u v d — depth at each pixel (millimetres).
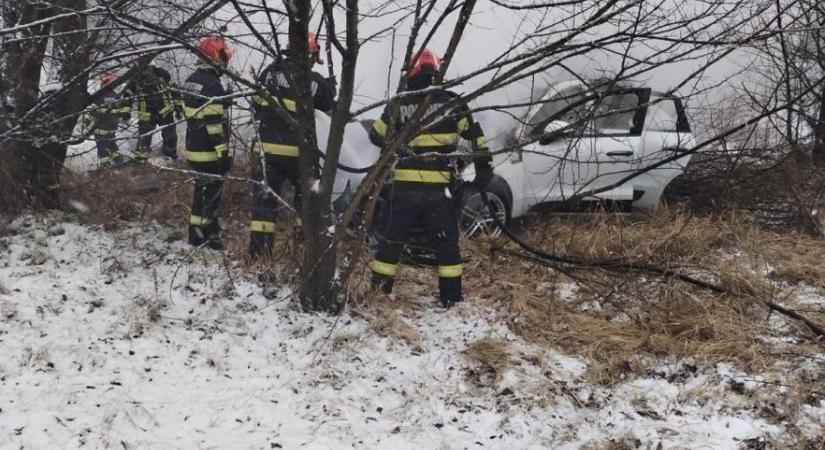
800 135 7602
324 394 3967
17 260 5453
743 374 4297
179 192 6645
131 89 5898
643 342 4617
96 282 5090
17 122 5723
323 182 4641
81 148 7551
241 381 4062
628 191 7047
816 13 6613
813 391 4102
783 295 5516
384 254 5184
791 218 7273
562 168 6113
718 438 3643
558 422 3811
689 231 6414
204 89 5543
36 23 4223
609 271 5660
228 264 5516
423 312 5113
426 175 5055
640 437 3639
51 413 3543
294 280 5242
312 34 5469
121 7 5246
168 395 3846
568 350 4613
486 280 5695
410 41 4465
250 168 5977
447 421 3797
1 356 3994
